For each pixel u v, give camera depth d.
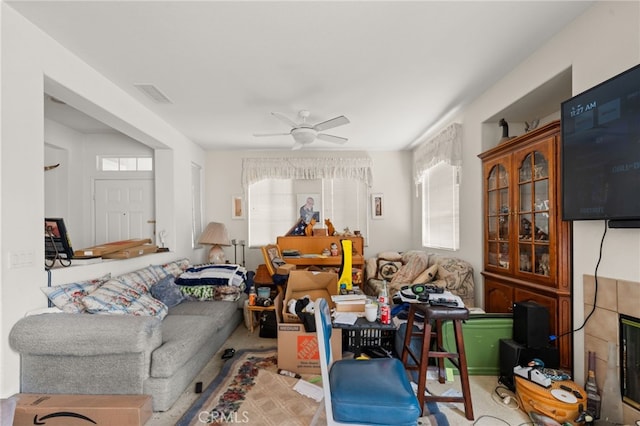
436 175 4.36
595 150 1.80
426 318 1.96
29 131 2.01
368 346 2.84
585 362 2.00
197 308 3.14
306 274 2.71
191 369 2.43
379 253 5.09
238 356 2.84
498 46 2.31
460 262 3.38
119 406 1.84
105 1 1.80
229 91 3.00
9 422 1.37
